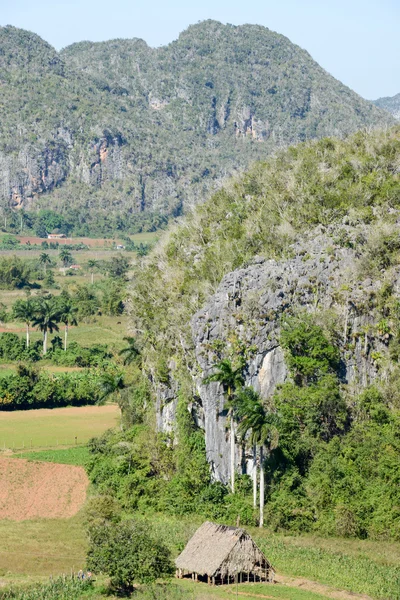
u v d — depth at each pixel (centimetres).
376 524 9300
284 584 7806
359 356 10856
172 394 11319
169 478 10762
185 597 7275
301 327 10656
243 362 10600
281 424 9756
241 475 10238
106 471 11112
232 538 7969
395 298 11000
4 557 8619
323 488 9756
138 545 7825
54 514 10250
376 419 10388
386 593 7550
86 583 7756
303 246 11512
